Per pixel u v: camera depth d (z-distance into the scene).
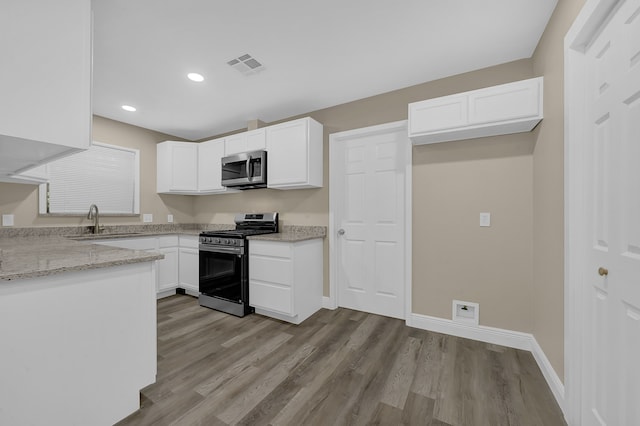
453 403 1.46
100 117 3.27
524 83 1.81
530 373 1.73
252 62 2.16
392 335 2.30
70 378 1.16
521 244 2.06
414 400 1.49
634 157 0.95
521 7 1.58
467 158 2.25
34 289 1.06
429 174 2.41
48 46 1.13
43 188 2.83
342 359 1.91
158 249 3.33
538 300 1.87
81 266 1.16
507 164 2.11
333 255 2.96
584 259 1.27
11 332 1.01
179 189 3.69
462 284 2.27
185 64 2.18
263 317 2.73
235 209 3.80
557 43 1.52
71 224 3.03
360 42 1.92
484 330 2.17
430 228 2.40
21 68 1.06
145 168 3.70
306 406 1.44
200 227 4.21
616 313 1.04
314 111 3.12
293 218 3.26
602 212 1.14
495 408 1.42
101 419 1.25
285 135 2.93
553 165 1.58
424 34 1.83
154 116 3.28
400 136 2.69
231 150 3.41
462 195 2.27
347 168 2.96
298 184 2.90
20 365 1.04
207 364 1.85
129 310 1.36
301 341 2.19
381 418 1.36
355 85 2.53
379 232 2.79
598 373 1.16
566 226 1.34
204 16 1.65
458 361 1.88
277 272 2.61
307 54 2.06
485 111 1.93
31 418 1.06
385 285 2.76
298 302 2.60
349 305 2.96
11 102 1.04
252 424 1.32
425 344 2.13
